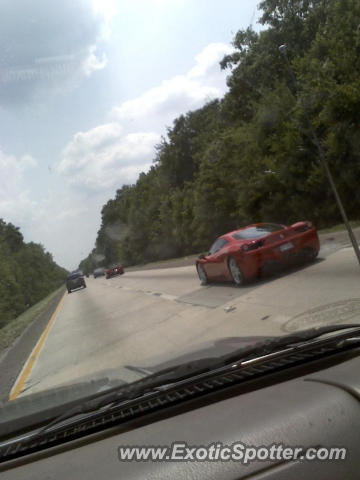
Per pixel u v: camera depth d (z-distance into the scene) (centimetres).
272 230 1223
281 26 4006
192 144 7469
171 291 1795
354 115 2402
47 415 265
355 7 2672
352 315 648
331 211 2819
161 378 265
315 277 1046
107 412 238
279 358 281
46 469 212
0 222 12588
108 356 909
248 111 4672
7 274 6581
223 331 818
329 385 241
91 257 19012
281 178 3130
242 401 240
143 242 9700
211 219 4775
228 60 4625
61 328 1712
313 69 2581
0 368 1198
